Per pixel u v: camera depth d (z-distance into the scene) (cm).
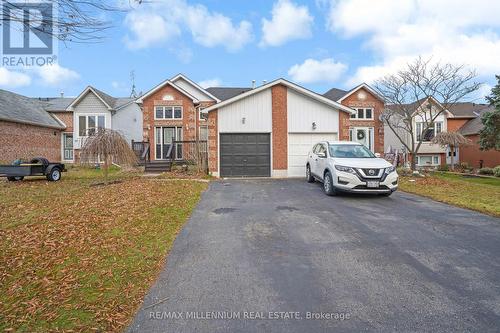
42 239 528
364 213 721
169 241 518
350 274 393
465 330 278
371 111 2480
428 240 526
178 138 2153
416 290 352
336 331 276
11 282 376
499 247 493
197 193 984
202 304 323
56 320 294
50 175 1355
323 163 1045
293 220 656
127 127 2745
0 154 1878
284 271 402
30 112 2258
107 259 442
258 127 1511
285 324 287
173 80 2350
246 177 1492
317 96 1518
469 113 2716
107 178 1348
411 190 1060
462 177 1658
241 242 514
